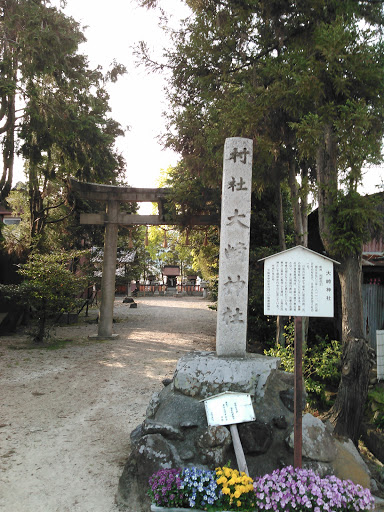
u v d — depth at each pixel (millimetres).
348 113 5199
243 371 4523
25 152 12852
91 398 7109
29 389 7598
